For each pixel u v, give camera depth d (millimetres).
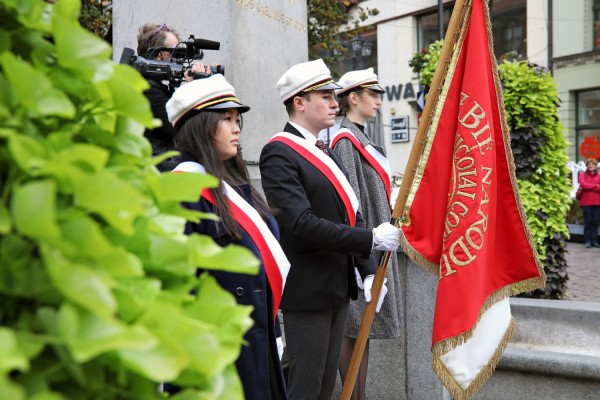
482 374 3355
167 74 3617
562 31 20766
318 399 3279
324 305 3088
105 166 1045
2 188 880
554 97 5363
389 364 4250
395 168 23438
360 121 4141
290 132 3246
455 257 3229
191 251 1026
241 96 4902
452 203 3277
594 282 8180
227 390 1037
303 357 3092
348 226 3066
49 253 789
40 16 964
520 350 3920
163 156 1111
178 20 4980
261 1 5145
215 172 2482
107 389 888
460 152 3297
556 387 3803
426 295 4117
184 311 1040
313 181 3139
